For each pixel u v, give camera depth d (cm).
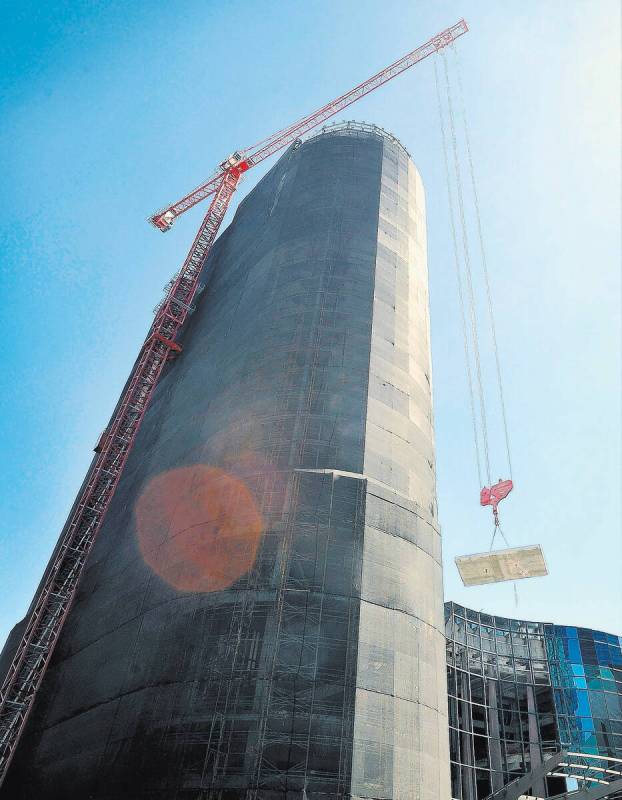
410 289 6762
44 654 6575
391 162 7988
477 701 6375
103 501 7662
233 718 3759
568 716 6356
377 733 3838
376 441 5238
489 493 5269
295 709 3781
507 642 6806
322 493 4722
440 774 4069
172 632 4456
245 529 4641
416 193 8112
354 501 4731
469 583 4584
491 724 6194
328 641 4066
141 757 3969
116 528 7112
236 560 4494
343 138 8150
